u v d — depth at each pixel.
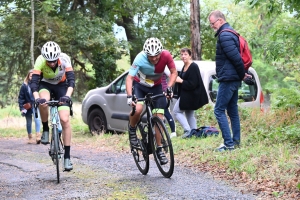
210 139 10.32
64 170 7.57
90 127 13.91
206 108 12.25
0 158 10.18
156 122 7.26
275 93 12.58
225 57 8.74
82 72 29.56
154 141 7.31
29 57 26.73
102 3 28.36
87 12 27.94
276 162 7.48
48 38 25.27
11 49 25.88
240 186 6.71
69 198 6.46
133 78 7.41
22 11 25.81
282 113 11.21
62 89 7.74
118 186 6.98
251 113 11.59
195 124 11.20
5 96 31.66
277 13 11.10
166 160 7.20
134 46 32.84
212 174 7.56
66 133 7.50
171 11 33.91
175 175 7.57
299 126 9.94
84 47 26.80
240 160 7.79
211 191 6.48
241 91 12.17
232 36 8.64
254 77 12.48
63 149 7.77
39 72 7.43
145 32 33.44
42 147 11.96
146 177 7.53
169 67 7.44
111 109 13.13
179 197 6.21
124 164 8.82
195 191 6.49
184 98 10.82
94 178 7.66
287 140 9.10
